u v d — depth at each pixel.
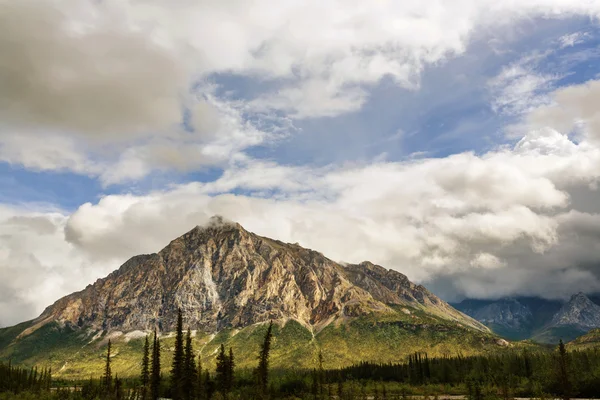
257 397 189.88
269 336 185.50
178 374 170.75
